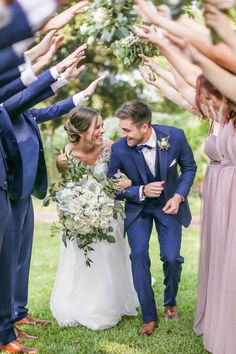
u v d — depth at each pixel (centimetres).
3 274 325
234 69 198
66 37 649
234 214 307
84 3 230
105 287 397
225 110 239
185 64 239
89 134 400
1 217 309
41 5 164
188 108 359
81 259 399
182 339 369
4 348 341
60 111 414
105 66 1338
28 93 338
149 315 385
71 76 355
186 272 582
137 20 294
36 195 388
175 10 187
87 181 388
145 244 389
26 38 166
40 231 891
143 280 385
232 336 303
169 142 396
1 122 319
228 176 321
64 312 403
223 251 323
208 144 358
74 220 379
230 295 303
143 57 343
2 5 159
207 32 217
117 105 1490
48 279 553
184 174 404
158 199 402
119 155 399
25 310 388
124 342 367
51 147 1190
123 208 408
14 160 326
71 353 342
